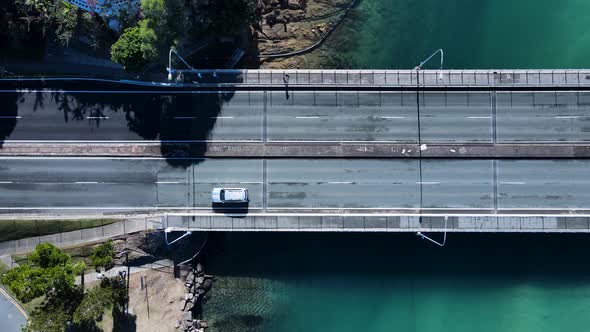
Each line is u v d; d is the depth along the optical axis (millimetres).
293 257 101250
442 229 94500
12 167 97625
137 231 96938
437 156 95938
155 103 98312
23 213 97438
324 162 96938
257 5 102750
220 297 101500
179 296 99375
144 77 98625
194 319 100438
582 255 98875
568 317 98875
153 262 99125
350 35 104312
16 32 93875
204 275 100750
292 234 101000
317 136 97188
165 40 88375
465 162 96125
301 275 101062
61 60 99375
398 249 100500
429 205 95938
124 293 97875
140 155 97750
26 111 98375
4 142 97875
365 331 100000
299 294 101125
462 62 102938
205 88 97750
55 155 97750
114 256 97250
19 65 99188
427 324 99688
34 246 97562
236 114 97625
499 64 102500
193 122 97938
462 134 96375
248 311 101188
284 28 103938
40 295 86312
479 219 94125
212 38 100250
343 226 95062
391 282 100438
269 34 103875
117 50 87938
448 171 96188
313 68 103875
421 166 96312
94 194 97625
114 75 99000
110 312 97812
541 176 95438
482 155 95625
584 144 95125
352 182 96625
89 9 91438
